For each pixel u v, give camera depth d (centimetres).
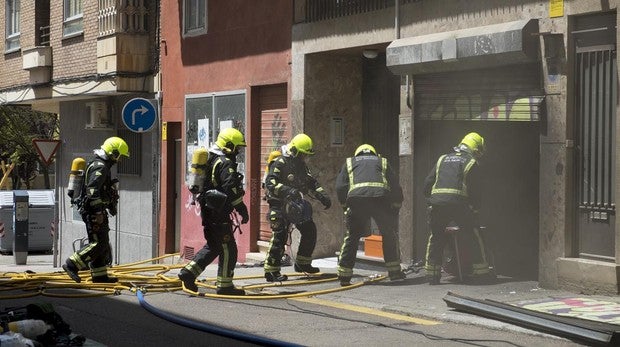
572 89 1950
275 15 2855
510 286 2039
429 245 2106
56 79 4097
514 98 2061
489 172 2266
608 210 1888
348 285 2131
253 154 2995
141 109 3228
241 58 3039
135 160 3753
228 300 1997
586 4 1895
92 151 4138
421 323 1673
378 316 1761
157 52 3569
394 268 2178
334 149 2722
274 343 1459
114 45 3584
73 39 3950
